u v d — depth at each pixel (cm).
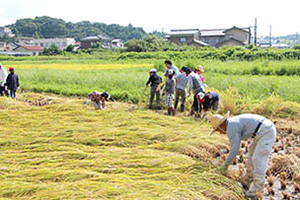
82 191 450
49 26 14600
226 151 676
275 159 600
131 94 1330
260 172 474
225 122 516
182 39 6594
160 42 5681
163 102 1180
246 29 6894
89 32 14812
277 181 545
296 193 501
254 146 509
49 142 692
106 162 564
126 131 750
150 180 497
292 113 971
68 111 973
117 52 5847
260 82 1376
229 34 6656
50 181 498
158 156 591
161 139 716
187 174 523
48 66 3158
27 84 1703
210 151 657
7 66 3123
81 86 1627
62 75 1862
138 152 616
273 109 991
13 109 1034
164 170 540
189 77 981
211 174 515
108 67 2911
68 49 6819
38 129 781
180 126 821
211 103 917
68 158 596
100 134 732
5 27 14925
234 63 2278
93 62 3822
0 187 464
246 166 559
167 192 453
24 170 529
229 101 1032
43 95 1433
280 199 484
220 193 468
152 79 1096
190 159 583
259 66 2002
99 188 458
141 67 2808
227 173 534
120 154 606
